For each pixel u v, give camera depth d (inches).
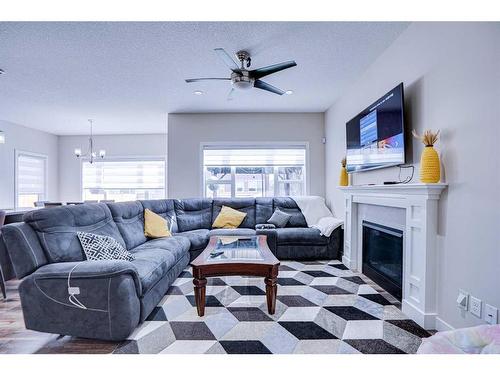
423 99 87.6
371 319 85.4
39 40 100.9
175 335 77.0
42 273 73.5
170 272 111.0
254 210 185.0
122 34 98.0
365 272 127.4
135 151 268.4
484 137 64.0
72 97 164.2
